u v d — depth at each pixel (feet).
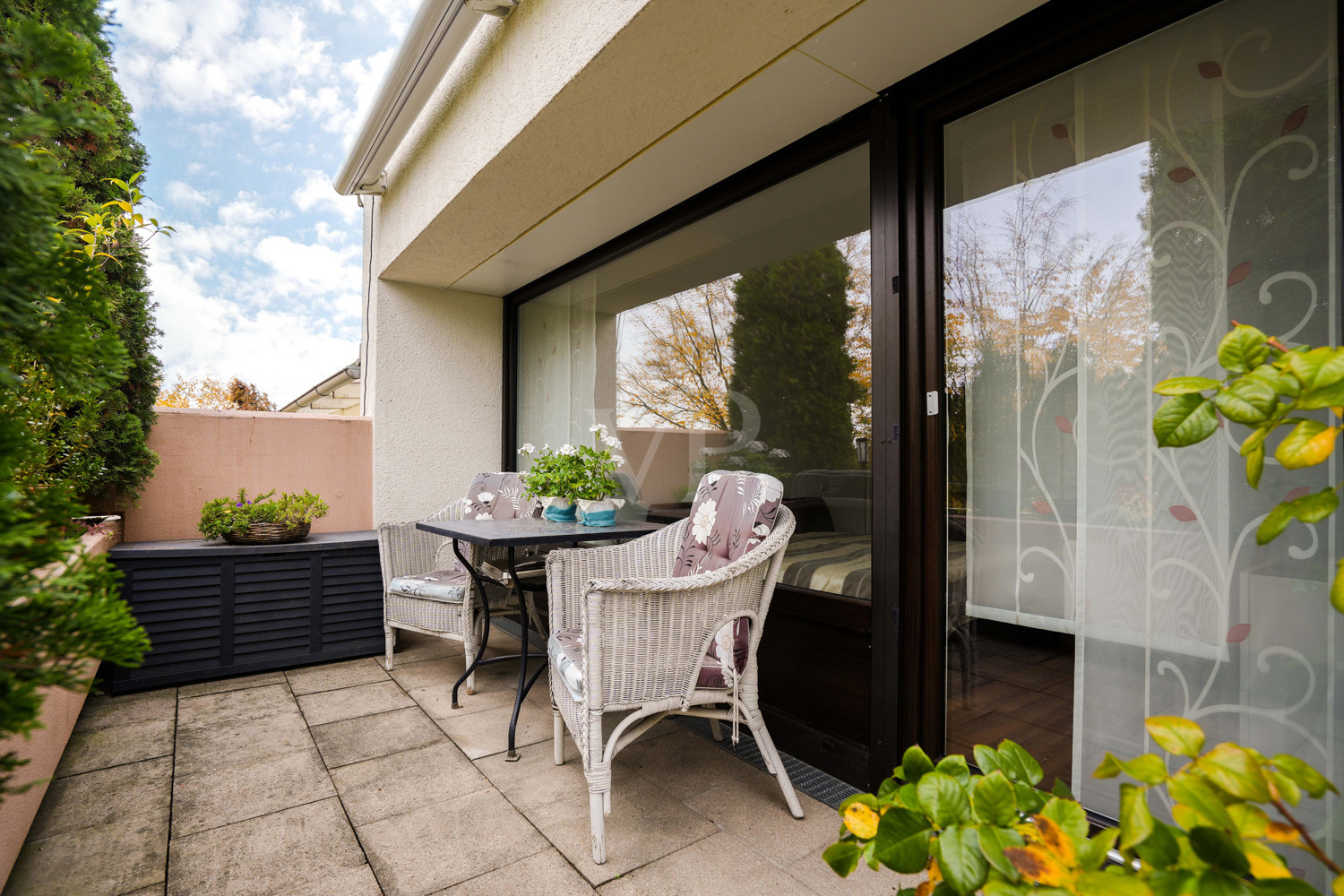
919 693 6.15
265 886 5.10
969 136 6.03
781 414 8.15
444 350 14.07
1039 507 5.41
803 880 5.18
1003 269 5.74
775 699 7.70
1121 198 5.00
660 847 5.63
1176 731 1.88
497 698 9.34
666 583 5.41
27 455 2.32
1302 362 1.85
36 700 1.91
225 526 10.34
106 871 5.29
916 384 6.24
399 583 10.27
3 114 2.09
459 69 9.11
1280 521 1.97
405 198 11.35
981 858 1.94
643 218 10.16
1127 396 4.92
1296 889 1.60
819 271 7.66
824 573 7.23
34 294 2.27
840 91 6.63
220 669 10.08
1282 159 4.25
